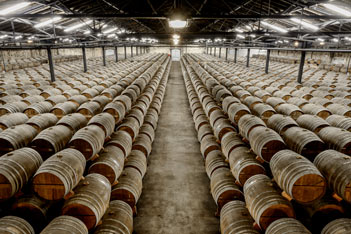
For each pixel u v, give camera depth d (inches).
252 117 311.6
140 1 541.6
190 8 609.9
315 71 1053.8
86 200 185.0
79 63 1375.5
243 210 208.4
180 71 1574.8
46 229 156.9
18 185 174.9
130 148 319.9
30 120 301.7
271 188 197.2
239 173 237.1
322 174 192.1
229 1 526.9
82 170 205.9
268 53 933.2
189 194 291.9
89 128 263.0
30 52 1514.5
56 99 438.3
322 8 483.2
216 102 506.9
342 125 308.2
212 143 342.3
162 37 675.4
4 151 244.2
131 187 246.5
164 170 345.7
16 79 717.3
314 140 234.5
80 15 367.2
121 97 437.4
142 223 243.6
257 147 248.8
